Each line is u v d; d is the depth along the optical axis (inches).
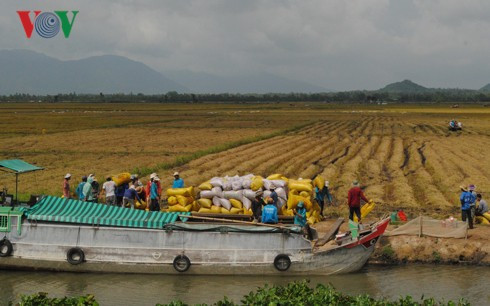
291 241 949.2
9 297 849.5
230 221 978.7
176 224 949.2
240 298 847.1
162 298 849.5
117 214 981.8
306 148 2910.9
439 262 1037.8
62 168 2158.0
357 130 4313.5
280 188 1117.7
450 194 1587.1
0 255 968.3
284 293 623.8
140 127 4613.7
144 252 954.1
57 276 952.9
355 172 2058.3
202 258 949.2
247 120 5679.1
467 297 854.5
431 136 3725.4
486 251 1034.7
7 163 1052.5
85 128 4443.9
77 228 960.9
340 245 976.3
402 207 1401.3
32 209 986.7
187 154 2664.9
